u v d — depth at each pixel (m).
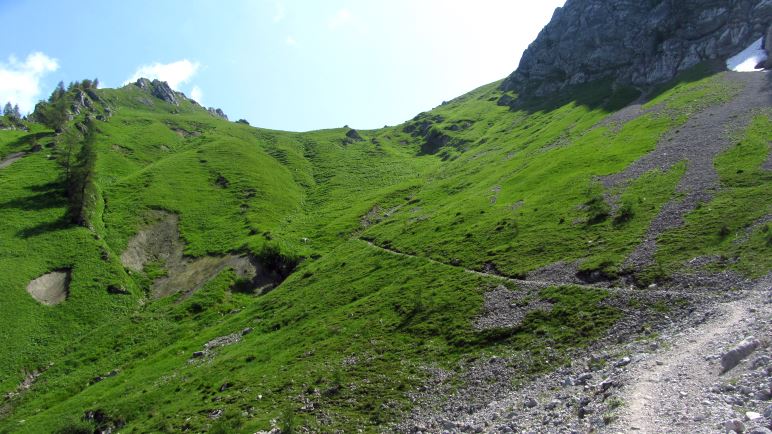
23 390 79.69
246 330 79.19
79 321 98.31
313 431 40.84
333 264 97.69
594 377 34.66
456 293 62.84
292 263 113.31
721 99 108.06
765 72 115.38
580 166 99.69
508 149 151.25
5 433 66.50
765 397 22.25
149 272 121.62
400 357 51.84
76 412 66.50
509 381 41.38
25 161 176.50
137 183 166.62
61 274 112.12
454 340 51.75
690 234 57.03
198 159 195.00
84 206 135.88
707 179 71.38
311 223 140.12
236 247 126.12
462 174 144.00
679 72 144.00
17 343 89.25
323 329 65.69
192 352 78.19
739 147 78.62
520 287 58.66
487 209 96.69
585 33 185.75
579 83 181.50
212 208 154.75
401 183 163.50
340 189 177.88
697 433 20.42
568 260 61.44
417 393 44.19
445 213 105.12
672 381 27.55
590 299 50.12
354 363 52.91
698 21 148.62
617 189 80.50
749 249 49.34
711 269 48.22
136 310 104.56
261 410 47.12
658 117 112.38
